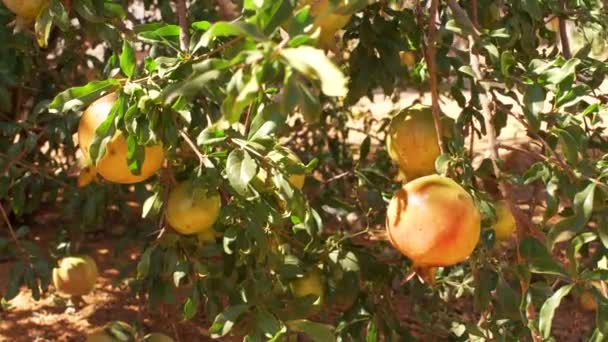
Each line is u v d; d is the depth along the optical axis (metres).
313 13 1.36
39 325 2.49
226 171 1.37
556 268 1.33
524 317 1.41
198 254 1.66
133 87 1.31
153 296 1.74
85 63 2.20
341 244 1.80
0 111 2.04
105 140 1.31
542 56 1.70
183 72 1.33
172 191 1.52
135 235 2.10
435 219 1.28
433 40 1.42
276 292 1.66
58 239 2.13
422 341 2.15
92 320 2.51
